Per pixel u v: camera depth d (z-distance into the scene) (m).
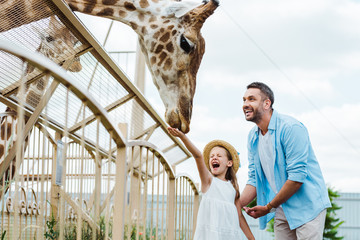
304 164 3.32
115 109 4.48
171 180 4.16
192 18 4.25
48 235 3.17
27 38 3.35
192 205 5.59
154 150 3.60
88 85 3.96
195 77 4.36
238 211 3.74
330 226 9.82
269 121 3.53
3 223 3.25
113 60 3.77
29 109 3.55
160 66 4.25
